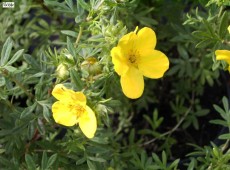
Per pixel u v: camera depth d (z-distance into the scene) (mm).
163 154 266
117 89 326
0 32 300
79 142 253
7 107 269
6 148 253
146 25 333
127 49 216
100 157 272
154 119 331
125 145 334
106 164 283
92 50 233
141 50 219
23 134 260
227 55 219
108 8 239
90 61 221
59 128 317
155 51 220
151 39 217
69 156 260
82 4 241
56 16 358
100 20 237
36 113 249
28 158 237
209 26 255
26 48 339
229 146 330
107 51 215
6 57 234
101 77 222
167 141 336
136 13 338
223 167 260
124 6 239
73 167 265
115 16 241
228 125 273
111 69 219
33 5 341
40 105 249
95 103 217
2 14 336
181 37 320
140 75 219
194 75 353
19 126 248
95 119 206
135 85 216
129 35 207
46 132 275
